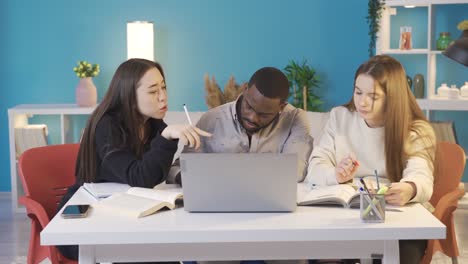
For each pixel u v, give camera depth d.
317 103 5.80
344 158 2.85
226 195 2.46
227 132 3.09
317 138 3.85
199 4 5.96
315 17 5.94
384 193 2.40
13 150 5.61
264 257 2.38
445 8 5.87
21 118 5.75
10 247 4.72
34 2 5.98
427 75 5.76
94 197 2.76
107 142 2.96
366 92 2.88
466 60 2.93
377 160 3.02
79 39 6.02
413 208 2.57
